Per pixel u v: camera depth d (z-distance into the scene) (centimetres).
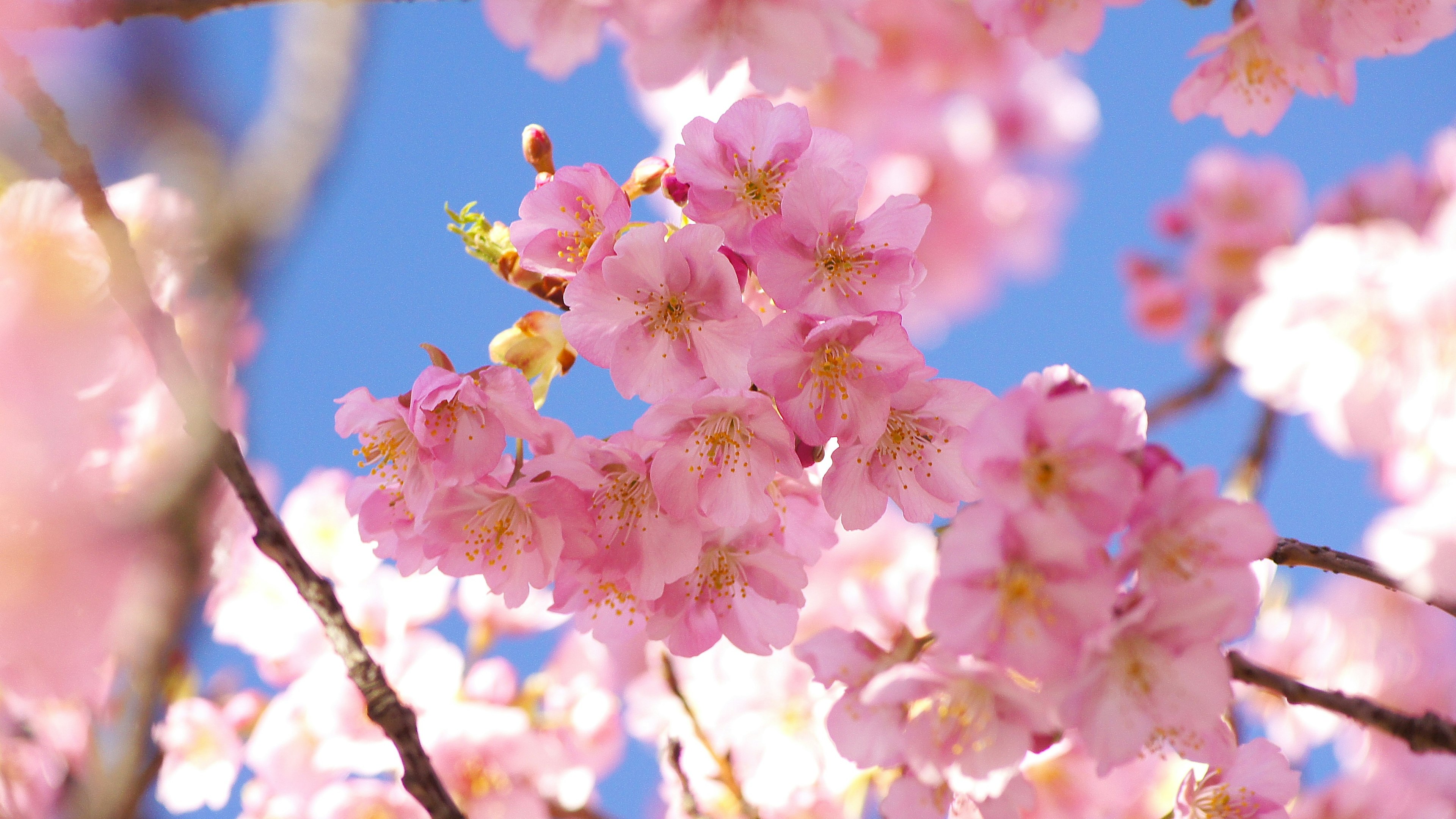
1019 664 74
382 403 78
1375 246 81
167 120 75
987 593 74
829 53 82
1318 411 81
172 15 76
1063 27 85
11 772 81
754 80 82
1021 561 74
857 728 78
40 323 77
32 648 77
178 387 75
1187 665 75
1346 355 81
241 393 78
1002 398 75
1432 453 81
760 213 78
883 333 76
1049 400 75
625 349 77
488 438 77
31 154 76
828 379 77
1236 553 74
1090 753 75
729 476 77
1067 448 75
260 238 75
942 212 89
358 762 89
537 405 79
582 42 82
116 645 77
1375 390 81
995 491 74
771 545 78
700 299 77
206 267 75
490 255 79
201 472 77
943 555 74
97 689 79
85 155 74
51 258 77
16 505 76
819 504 80
